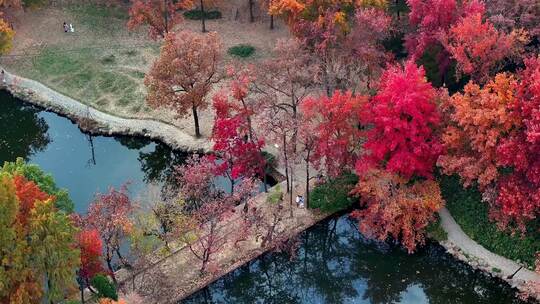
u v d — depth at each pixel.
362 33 83.25
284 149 75.62
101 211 67.88
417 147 68.50
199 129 91.50
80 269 62.91
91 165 89.31
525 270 70.56
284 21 101.38
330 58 85.31
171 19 103.31
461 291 71.56
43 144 92.88
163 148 90.88
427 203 70.75
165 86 84.38
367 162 71.88
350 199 78.31
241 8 115.12
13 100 99.75
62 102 98.31
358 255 76.75
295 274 75.81
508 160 65.12
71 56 106.62
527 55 80.69
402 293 72.25
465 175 67.75
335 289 74.00
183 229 70.44
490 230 73.44
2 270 53.88
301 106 74.94
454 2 80.38
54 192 66.31
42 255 55.16
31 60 106.00
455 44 79.69
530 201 66.44
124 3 117.44
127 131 92.31
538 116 61.31
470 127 66.56
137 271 70.19
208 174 76.44
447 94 71.44
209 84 87.06
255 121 88.69
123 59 105.88
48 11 116.56
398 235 75.88
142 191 84.38
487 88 66.75
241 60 102.56
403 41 97.25
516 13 84.00
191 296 69.94
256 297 73.62
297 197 78.50
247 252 73.25
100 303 61.19
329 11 86.19
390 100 67.81
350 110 70.81
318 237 77.88
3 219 52.91
